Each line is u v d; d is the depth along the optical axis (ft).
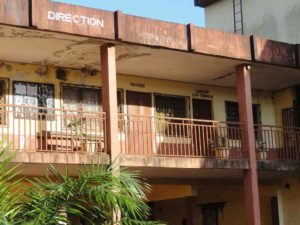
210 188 65.51
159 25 47.75
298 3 67.26
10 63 50.88
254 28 72.23
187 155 52.90
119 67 54.03
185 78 58.95
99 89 55.16
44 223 27.17
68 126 52.65
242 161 52.75
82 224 30.78
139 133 52.75
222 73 57.36
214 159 51.24
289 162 57.06
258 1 72.18
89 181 28.73
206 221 72.59
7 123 49.08
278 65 54.95
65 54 49.39
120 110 55.83
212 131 60.39
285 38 68.23
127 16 46.19
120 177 30.09
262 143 60.23
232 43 51.90
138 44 46.78
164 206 69.72
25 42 45.78
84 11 44.21
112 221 28.96
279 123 65.98
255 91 65.72
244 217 68.23
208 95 62.08
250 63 53.83
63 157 42.88
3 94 50.19
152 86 58.44
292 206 64.39
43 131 50.85
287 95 65.51
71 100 53.52
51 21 42.60
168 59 51.78
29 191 28.86
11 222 25.38
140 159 47.01
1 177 26.81
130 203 28.40
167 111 59.06
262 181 64.13
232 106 63.77
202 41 49.85
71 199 28.35
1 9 40.68
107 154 45.09
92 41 45.83
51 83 52.65
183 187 59.11
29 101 51.24
